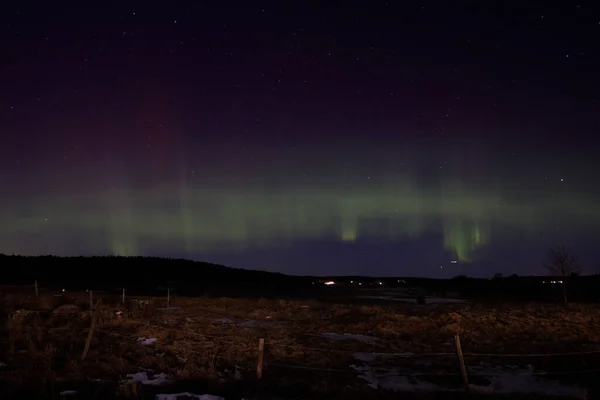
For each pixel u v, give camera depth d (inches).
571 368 717.9
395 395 565.3
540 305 1473.9
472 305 1530.5
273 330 994.1
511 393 594.9
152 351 730.8
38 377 551.8
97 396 505.0
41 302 1105.4
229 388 567.5
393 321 1155.3
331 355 779.4
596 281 2352.4
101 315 965.2
